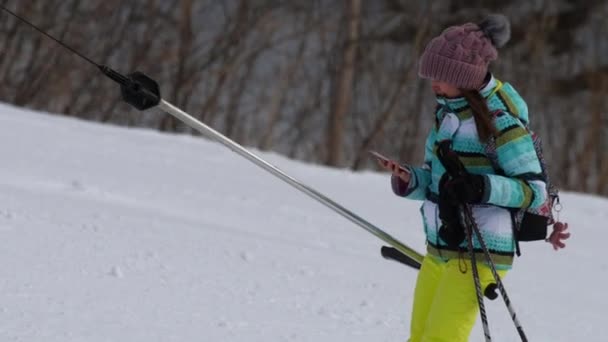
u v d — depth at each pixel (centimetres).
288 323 1360
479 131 1056
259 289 1528
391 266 1948
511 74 9144
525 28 9088
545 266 2352
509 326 1573
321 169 3984
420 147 8781
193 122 1100
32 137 3312
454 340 1078
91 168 2817
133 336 1191
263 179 3369
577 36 9469
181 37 7919
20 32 7475
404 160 8650
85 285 1379
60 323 1198
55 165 2711
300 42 8800
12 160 2639
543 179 1067
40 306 1252
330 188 3447
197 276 1536
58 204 1927
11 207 1783
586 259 2580
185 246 1741
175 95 7956
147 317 1280
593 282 2230
